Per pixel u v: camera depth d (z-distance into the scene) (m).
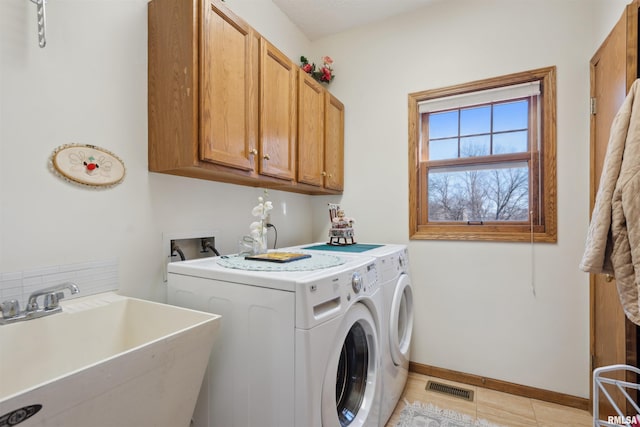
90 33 1.16
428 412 1.73
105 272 1.21
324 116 2.21
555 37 1.86
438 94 2.18
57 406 0.60
